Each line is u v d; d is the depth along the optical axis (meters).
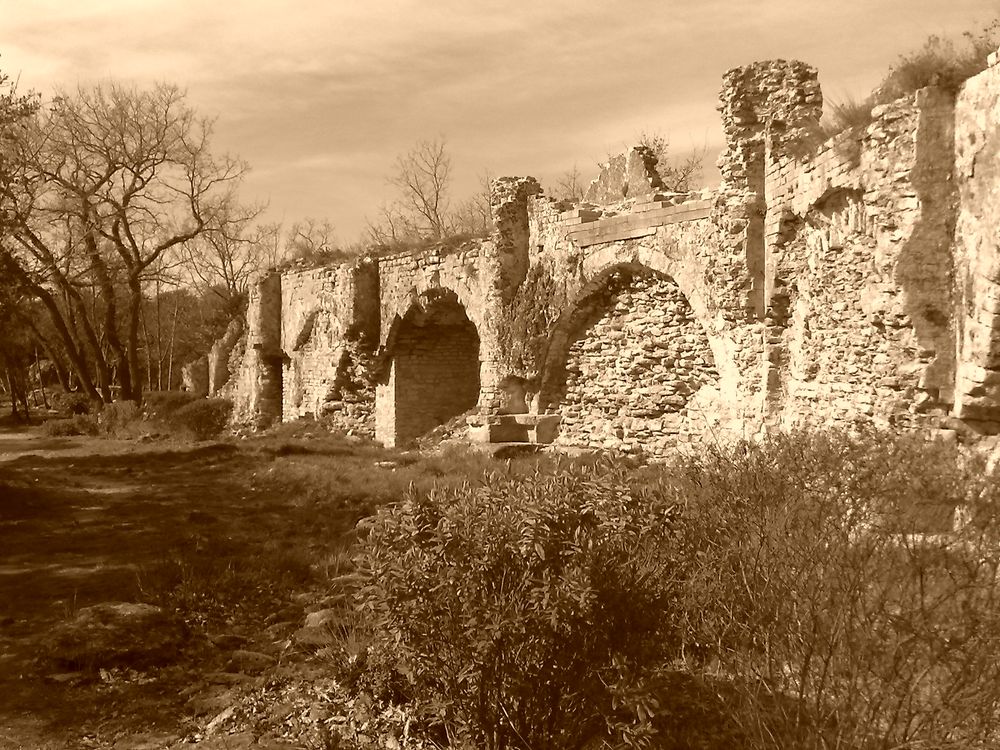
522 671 5.01
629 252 17.98
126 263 38.66
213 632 8.42
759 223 14.73
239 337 40.75
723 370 15.59
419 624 5.09
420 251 25.25
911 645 4.46
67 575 10.47
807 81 13.47
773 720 4.84
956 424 8.76
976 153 8.45
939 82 8.95
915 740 4.32
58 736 6.28
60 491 16.88
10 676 7.33
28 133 32.22
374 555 5.33
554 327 19.91
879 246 9.62
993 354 8.19
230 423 34.31
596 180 20.84
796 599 4.84
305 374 31.36
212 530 12.98
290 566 10.51
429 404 26.88
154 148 37.50
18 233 32.09
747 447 5.86
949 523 4.95
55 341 48.69
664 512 5.27
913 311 9.05
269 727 6.26
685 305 17.28
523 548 4.92
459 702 5.16
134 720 6.53
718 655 5.31
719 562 5.20
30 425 39.53
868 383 10.25
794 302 13.36
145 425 30.70
